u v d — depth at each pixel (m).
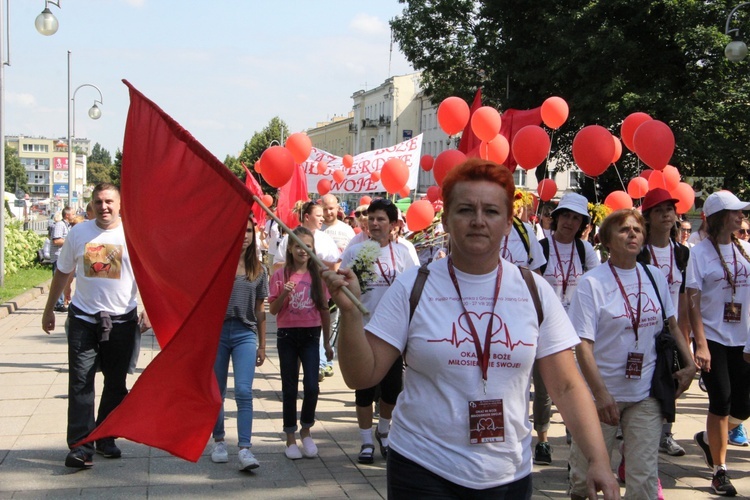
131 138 4.30
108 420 3.80
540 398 6.47
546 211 10.64
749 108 23.89
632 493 4.69
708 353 5.75
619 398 4.74
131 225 4.30
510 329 2.93
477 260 2.96
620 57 23.91
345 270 2.95
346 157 16.61
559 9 26.27
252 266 6.24
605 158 7.02
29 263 26.27
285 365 6.46
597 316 4.80
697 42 23.11
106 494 5.48
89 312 6.00
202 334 3.93
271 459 6.41
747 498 5.68
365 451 6.37
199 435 3.84
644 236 4.88
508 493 2.90
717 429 5.80
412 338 2.96
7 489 5.53
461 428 2.88
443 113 8.20
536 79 27.02
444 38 31.89
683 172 25.16
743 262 5.94
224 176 4.02
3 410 7.64
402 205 16.31
